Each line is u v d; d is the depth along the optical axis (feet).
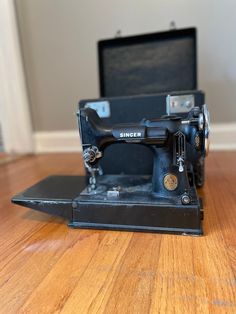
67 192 1.52
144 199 1.34
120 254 1.13
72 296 0.88
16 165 3.37
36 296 0.89
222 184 2.09
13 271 1.05
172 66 3.02
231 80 3.61
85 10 3.83
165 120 1.32
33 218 1.59
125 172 2.04
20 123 4.21
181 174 1.33
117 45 3.14
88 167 1.47
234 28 3.47
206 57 3.61
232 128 3.74
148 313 0.79
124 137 1.36
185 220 1.26
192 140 1.28
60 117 4.33
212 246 1.16
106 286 0.92
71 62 4.06
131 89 3.16
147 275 0.97
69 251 1.18
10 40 3.94
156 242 1.21
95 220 1.37
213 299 0.83
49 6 3.92
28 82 4.30
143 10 3.65
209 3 3.46
